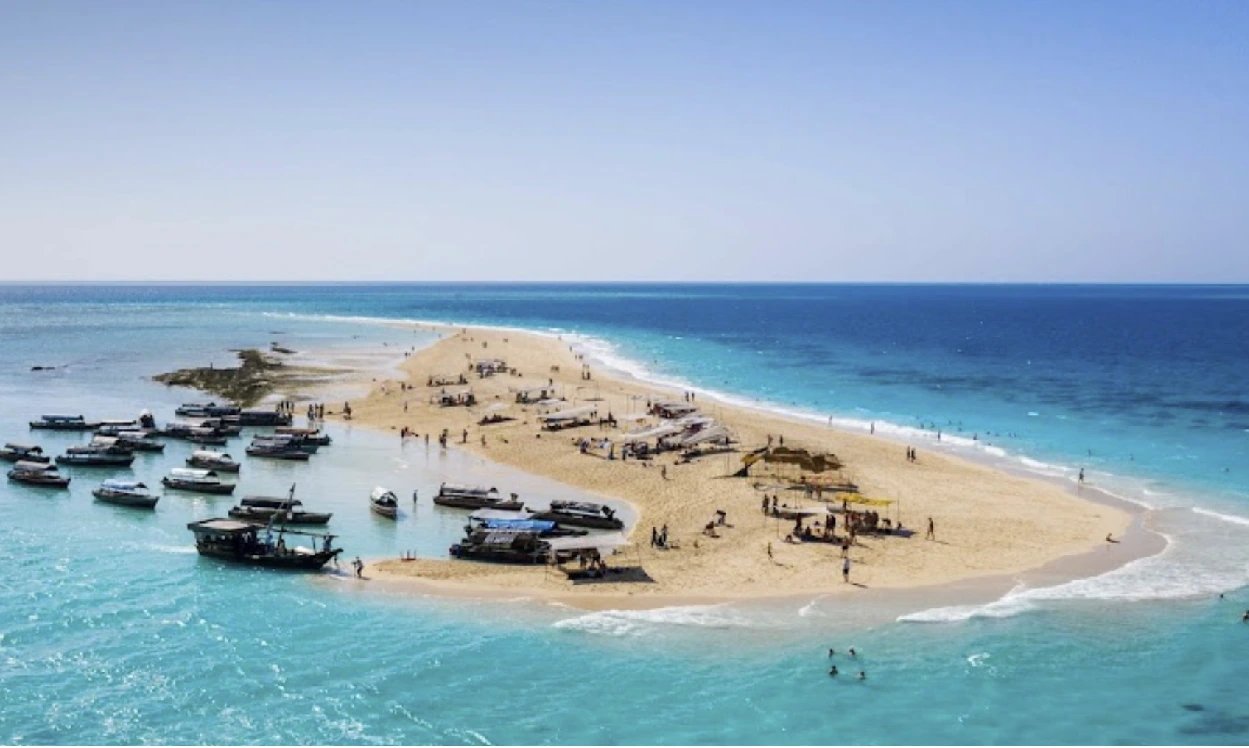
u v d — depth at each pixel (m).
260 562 54.47
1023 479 76.62
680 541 59.44
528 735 36.66
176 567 54.56
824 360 168.75
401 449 88.50
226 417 100.75
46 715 37.44
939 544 59.09
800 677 41.47
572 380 131.12
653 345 198.50
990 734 36.75
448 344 181.12
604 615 47.94
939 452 87.00
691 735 36.69
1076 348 194.62
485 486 74.25
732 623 47.00
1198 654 43.88
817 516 65.25
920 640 45.28
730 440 87.56
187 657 42.75
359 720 37.56
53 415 98.19
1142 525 63.97
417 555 57.44
